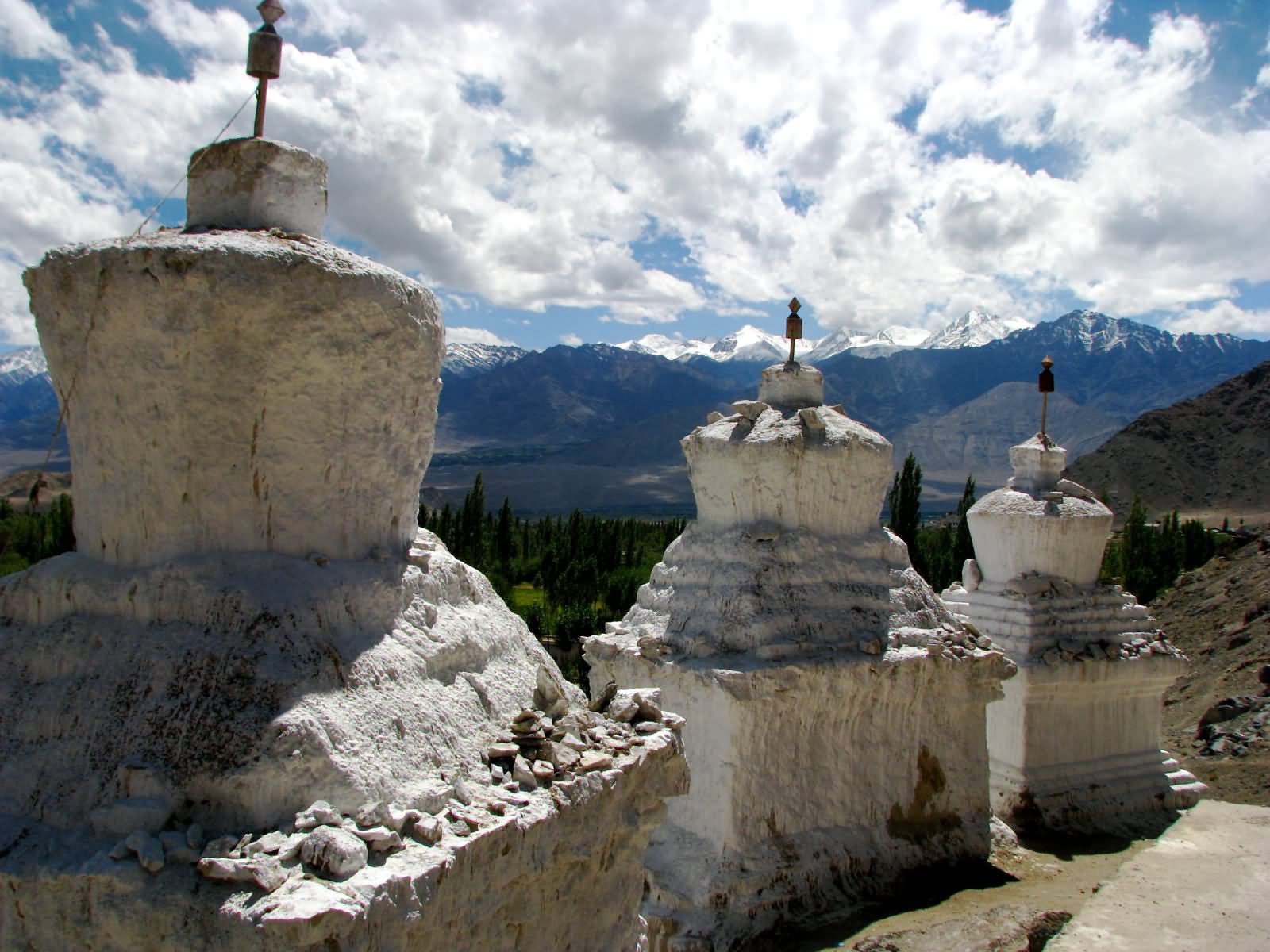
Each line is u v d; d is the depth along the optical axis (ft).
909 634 36.63
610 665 37.91
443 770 16.26
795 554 36.70
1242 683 81.05
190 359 16.26
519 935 16.55
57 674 15.97
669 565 39.78
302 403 16.99
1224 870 36.52
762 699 32.83
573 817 16.93
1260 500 348.59
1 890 13.98
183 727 14.66
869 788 35.81
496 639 19.92
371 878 13.47
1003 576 49.85
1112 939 29.96
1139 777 47.06
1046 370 52.60
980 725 38.83
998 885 36.40
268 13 18.83
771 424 38.55
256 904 12.82
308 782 14.57
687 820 34.35
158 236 16.98
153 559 16.66
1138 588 135.44
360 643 16.79
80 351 16.75
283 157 18.26
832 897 33.45
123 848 13.46
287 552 17.28
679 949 31.14
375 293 17.31
